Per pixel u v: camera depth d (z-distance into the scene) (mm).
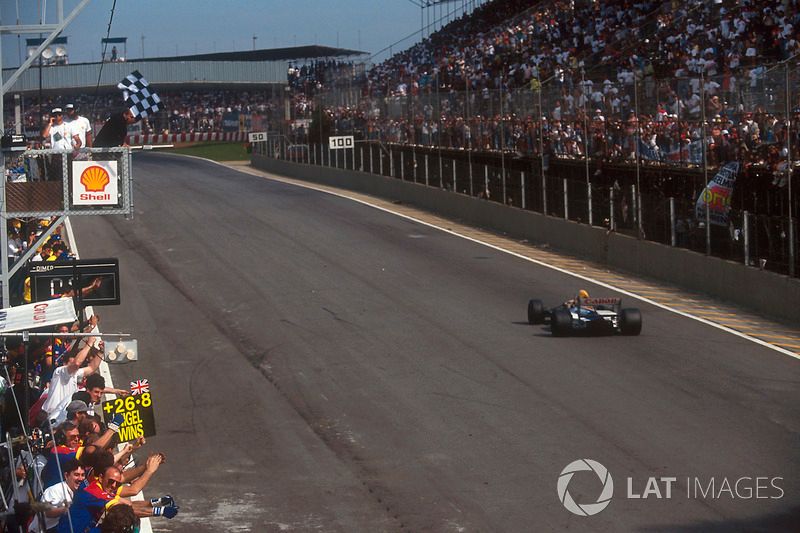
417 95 178250
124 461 42656
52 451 37906
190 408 65188
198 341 83125
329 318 89500
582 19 171500
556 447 54719
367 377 70625
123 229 142875
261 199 178250
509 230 139375
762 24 119750
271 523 45969
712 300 96000
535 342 78750
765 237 91562
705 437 55469
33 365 56156
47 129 72938
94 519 34844
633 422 58469
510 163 147375
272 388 69000
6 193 62031
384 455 54844
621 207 116500
